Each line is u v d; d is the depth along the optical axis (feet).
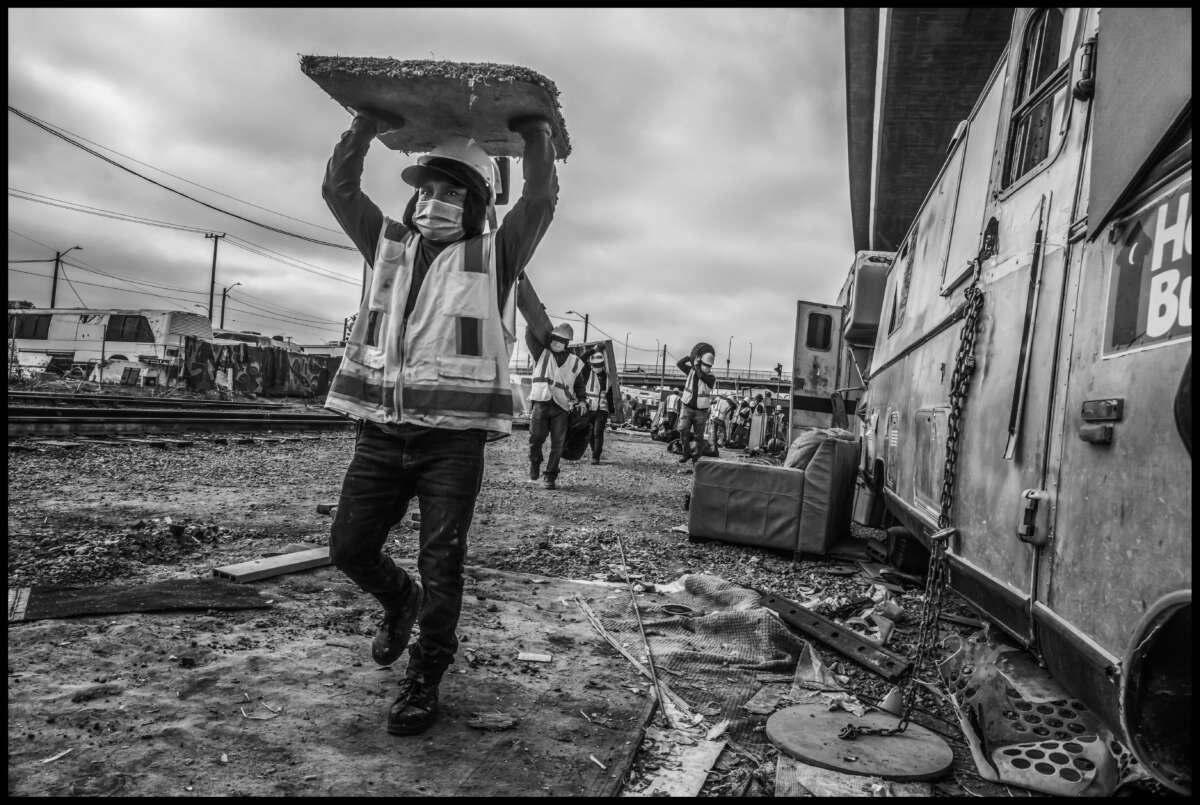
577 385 32.96
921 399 15.61
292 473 30.60
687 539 22.34
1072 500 7.47
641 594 15.71
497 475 36.81
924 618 10.16
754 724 9.68
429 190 9.33
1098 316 7.22
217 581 13.93
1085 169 7.93
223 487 25.75
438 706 9.01
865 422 26.76
